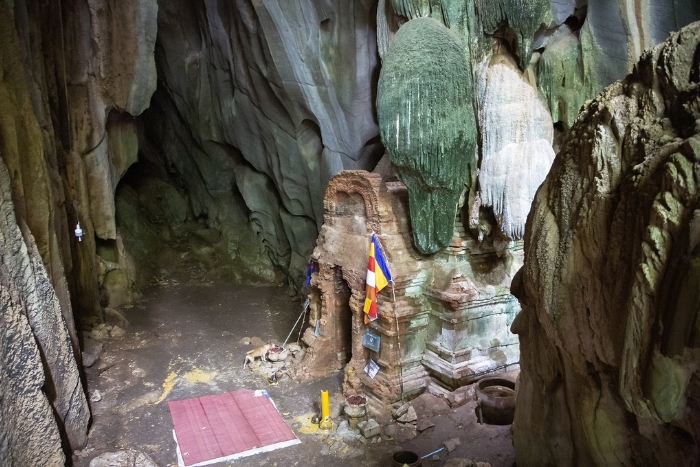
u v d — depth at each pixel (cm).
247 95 1468
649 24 820
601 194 417
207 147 1758
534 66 927
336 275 1032
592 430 447
